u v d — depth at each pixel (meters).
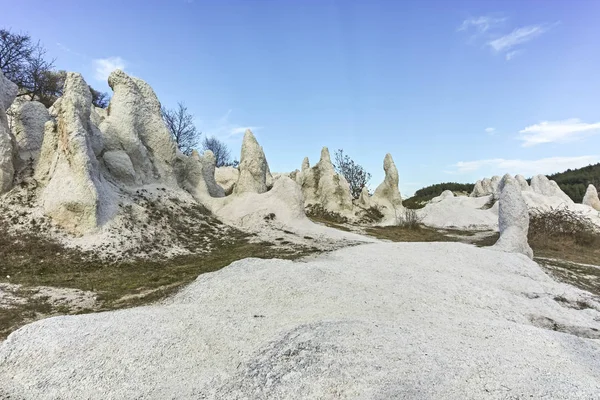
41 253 13.64
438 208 36.28
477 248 14.84
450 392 5.01
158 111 22.95
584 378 5.46
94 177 16.56
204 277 10.96
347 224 28.81
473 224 31.77
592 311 10.26
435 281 10.87
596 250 22.20
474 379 5.30
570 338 7.22
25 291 10.44
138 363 6.40
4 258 12.99
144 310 8.16
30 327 7.22
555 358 6.27
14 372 6.27
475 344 6.60
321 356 5.94
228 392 5.61
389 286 10.25
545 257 18.61
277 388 5.45
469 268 12.67
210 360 6.62
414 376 5.41
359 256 13.31
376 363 5.78
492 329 7.45
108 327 7.23
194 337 7.15
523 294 11.22
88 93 18.08
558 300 11.09
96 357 6.47
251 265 11.38
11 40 30.75
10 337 6.95
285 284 9.71
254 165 24.41
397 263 12.52
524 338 7.02
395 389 5.14
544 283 12.12
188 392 5.76
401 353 6.07
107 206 16.64
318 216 30.72
